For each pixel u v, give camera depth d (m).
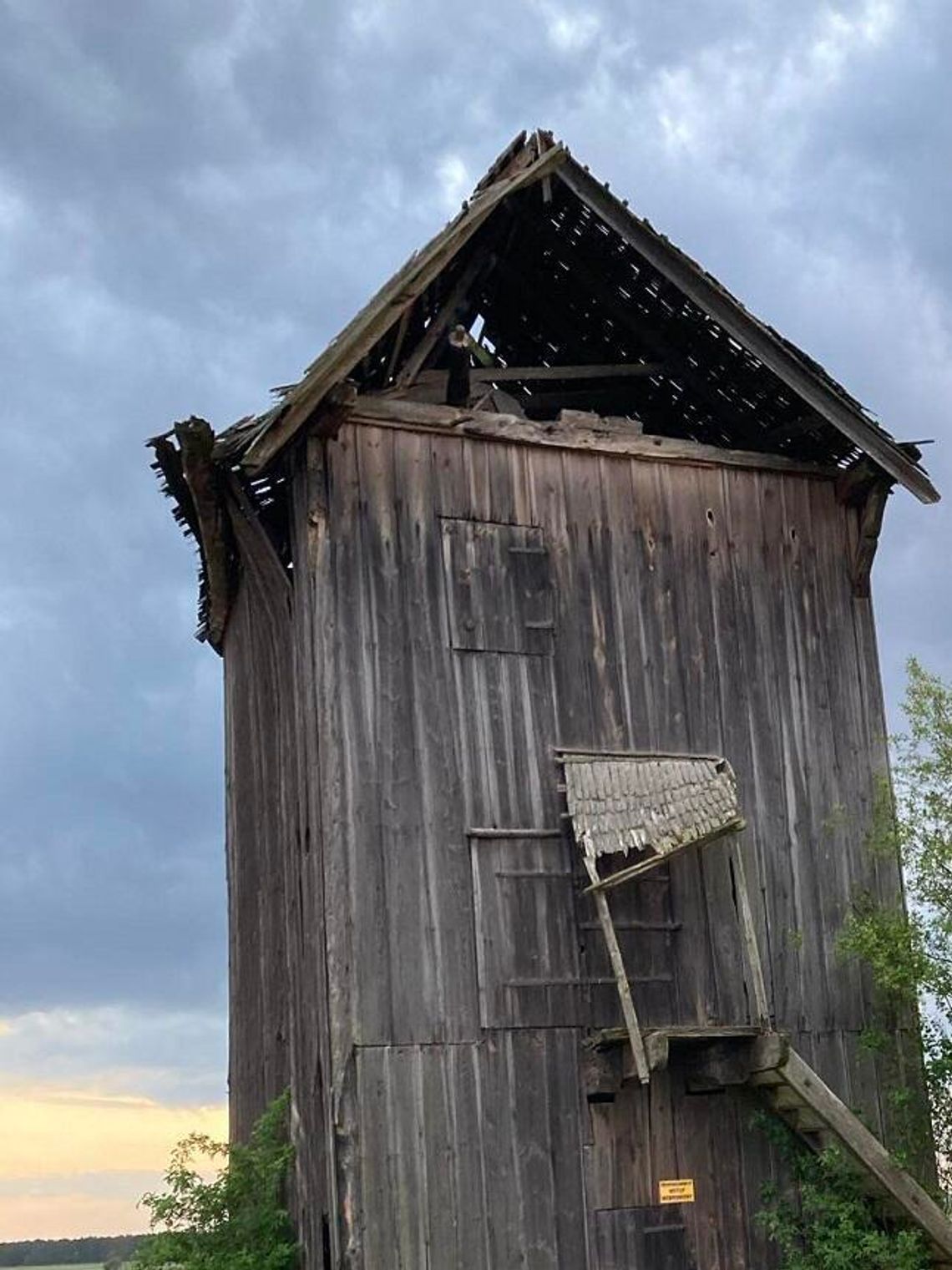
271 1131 13.45
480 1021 12.70
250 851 15.93
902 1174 12.91
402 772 12.98
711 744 14.38
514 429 14.22
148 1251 13.05
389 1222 11.99
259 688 15.58
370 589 13.27
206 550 16.02
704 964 13.76
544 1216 12.54
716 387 15.96
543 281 15.89
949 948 13.52
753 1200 13.46
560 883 13.30
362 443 13.55
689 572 14.77
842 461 15.79
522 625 13.80
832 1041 14.20
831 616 15.39
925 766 13.80
